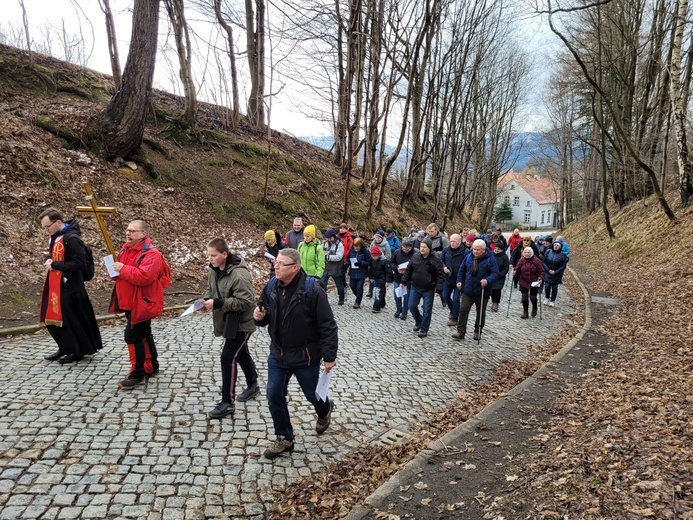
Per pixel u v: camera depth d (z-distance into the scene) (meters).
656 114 22.94
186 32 15.34
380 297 10.60
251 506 3.45
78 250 5.51
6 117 11.05
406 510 3.39
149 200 12.13
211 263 4.62
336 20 16.05
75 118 12.12
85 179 11.07
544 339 9.05
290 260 3.72
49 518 3.09
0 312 7.17
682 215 16.14
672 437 3.89
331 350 3.89
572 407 5.27
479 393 6.11
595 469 3.58
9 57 13.23
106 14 14.25
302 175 18.61
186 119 15.76
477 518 3.25
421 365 6.98
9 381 5.07
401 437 4.73
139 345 5.16
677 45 15.73
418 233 12.91
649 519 2.83
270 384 4.01
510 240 15.59
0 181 9.48
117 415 4.54
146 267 4.96
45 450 3.85
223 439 4.30
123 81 12.20
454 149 28.30
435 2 18.75
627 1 20.20
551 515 3.10
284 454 4.18
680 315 8.85
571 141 39.72
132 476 3.62
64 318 5.56
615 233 23.42
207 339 7.20
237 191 15.02
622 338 8.53
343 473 3.99
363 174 22.61
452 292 9.68
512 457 4.14
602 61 22.45
